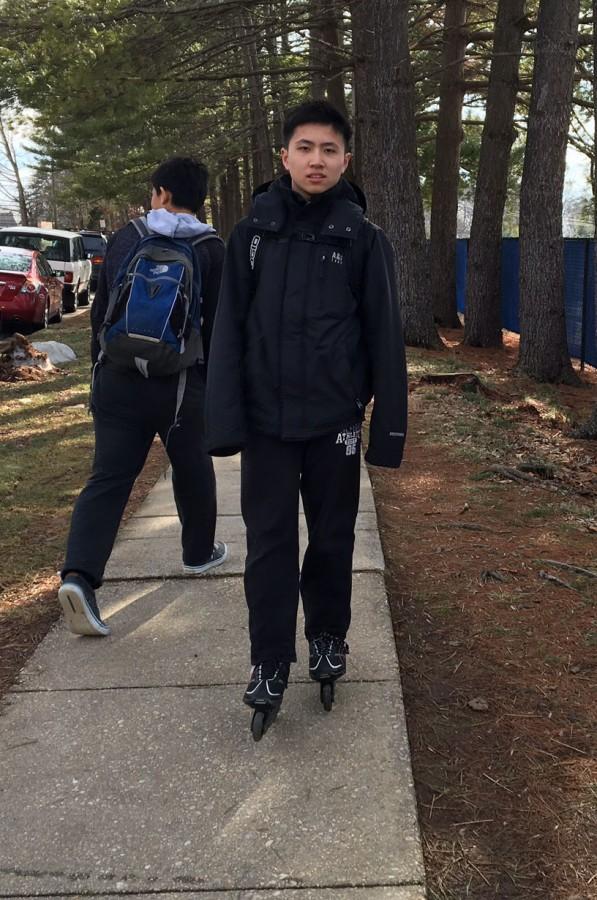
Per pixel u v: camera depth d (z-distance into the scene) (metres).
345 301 2.53
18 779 2.51
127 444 3.32
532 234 11.29
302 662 3.14
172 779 2.49
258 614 2.63
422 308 13.66
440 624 3.45
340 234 2.46
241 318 2.56
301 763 2.54
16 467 6.04
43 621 3.59
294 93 21.77
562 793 2.44
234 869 2.14
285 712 2.81
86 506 3.28
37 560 4.26
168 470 6.01
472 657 3.18
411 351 12.80
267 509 2.61
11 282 14.17
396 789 2.41
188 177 3.32
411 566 4.04
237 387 2.52
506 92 14.10
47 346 11.26
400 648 3.26
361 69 13.94
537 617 3.48
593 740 2.67
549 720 2.78
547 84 10.81
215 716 2.80
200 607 3.60
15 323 14.51
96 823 2.32
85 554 3.23
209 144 22.08
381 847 2.20
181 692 2.95
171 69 12.62
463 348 14.73
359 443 2.66
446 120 17.72
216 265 3.28
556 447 6.84
